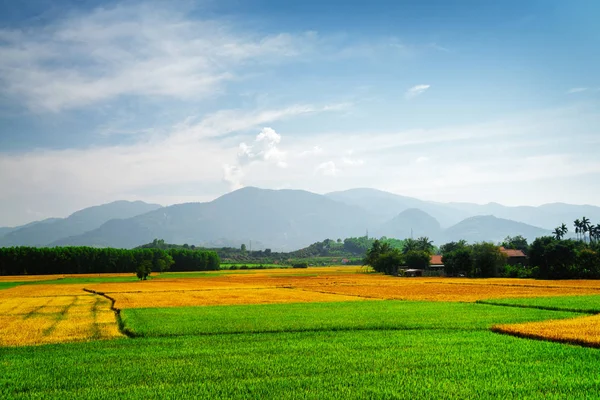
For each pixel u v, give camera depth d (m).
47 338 34.00
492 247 139.75
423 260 168.62
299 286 103.06
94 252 192.50
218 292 85.75
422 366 23.39
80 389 19.91
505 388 19.28
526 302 55.69
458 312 47.56
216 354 27.05
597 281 106.19
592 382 19.88
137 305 59.91
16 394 19.20
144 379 21.42
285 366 23.62
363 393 18.75
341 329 37.66
